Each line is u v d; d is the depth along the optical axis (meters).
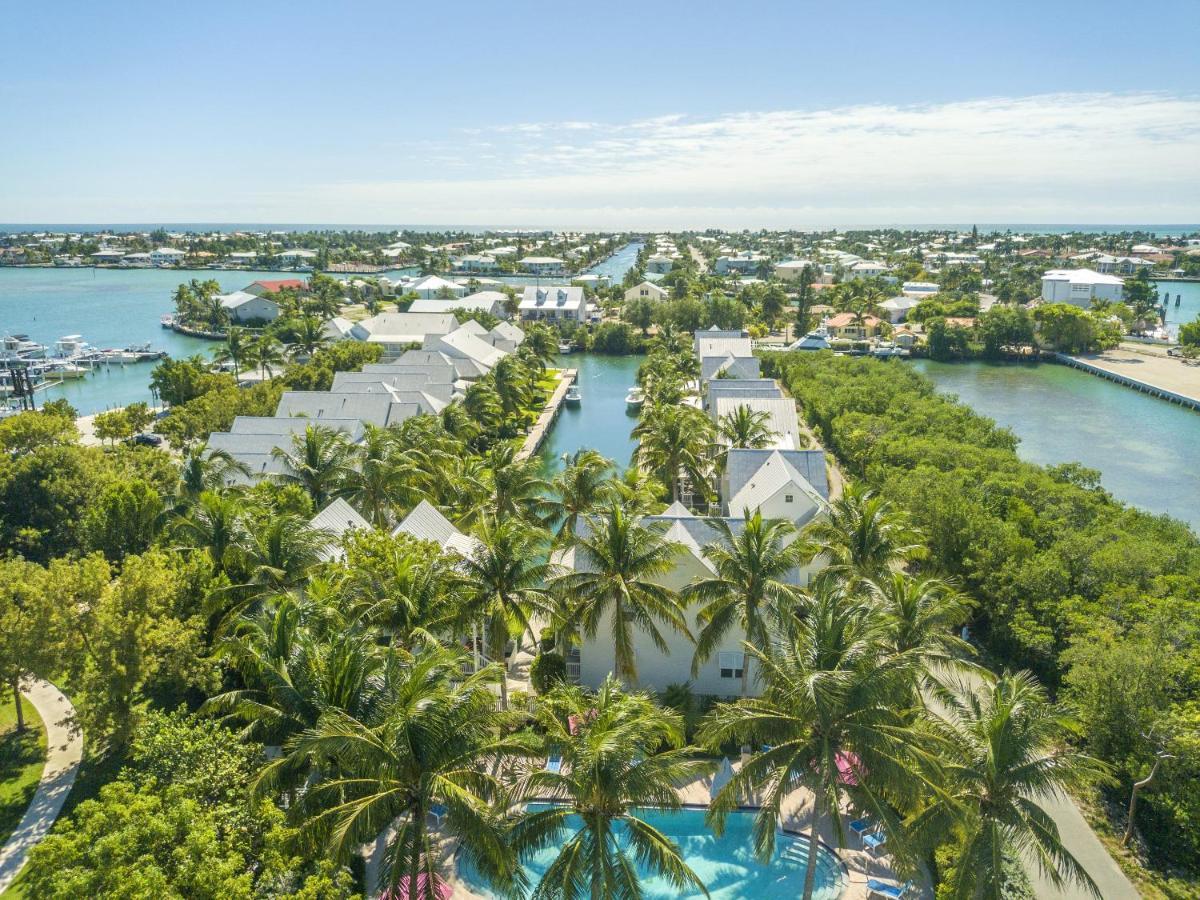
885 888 34.97
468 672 51.19
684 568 49.22
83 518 65.31
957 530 60.00
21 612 42.31
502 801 27.95
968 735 29.52
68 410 106.12
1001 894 29.55
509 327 180.62
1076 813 39.47
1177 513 90.19
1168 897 34.50
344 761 27.73
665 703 47.44
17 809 38.81
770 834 29.06
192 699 48.00
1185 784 36.38
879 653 34.88
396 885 26.16
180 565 46.81
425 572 41.81
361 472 63.72
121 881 22.55
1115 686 39.75
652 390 120.94
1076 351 183.50
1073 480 78.00
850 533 47.84
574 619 45.41
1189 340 177.88
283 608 34.62
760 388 96.81
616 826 39.53
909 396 112.38
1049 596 52.03
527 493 62.41
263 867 27.09
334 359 132.88
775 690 31.72
